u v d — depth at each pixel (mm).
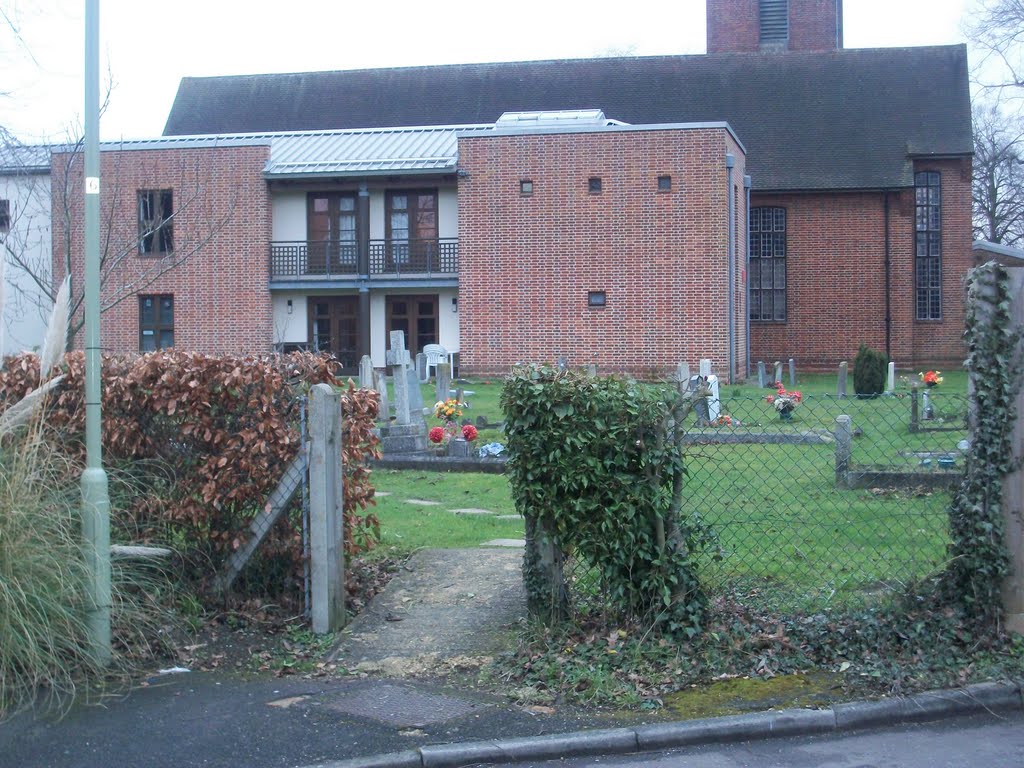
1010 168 50250
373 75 42375
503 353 30969
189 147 31688
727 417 13188
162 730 5551
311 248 32875
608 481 6590
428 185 32406
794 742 5543
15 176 22312
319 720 5707
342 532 7477
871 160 36844
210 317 32312
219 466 7301
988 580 6496
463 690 6180
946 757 5289
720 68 40562
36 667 5949
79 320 15602
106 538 6410
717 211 29703
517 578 8250
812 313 36906
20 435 6934
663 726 5547
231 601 7480
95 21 6574
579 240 30469
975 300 6547
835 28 41969
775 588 7449
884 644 6438
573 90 40719
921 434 16312
